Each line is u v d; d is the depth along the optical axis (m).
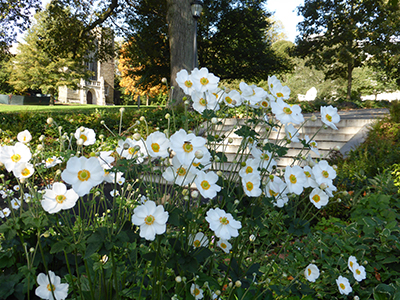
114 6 15.27
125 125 9.13
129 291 1.60
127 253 1.74
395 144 5.20
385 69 25.45
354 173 4.04
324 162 1.71
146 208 1.26
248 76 22.00
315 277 1.71
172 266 1.39
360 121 6.67
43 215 1.48
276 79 1.85
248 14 20.08
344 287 1.85
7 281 1.73
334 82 38.19
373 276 2.42
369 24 23.34
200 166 1.52
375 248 2.57
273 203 1.64
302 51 25.48
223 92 1.79
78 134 1.71
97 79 47.44
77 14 15.96
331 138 6.59
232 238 1.89
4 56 16.95
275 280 2.13
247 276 1.69
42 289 1.49
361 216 2.88
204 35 20.19
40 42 17.25
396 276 2.35
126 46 18.98
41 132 8.20
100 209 3.30
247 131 1.65
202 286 1.56
